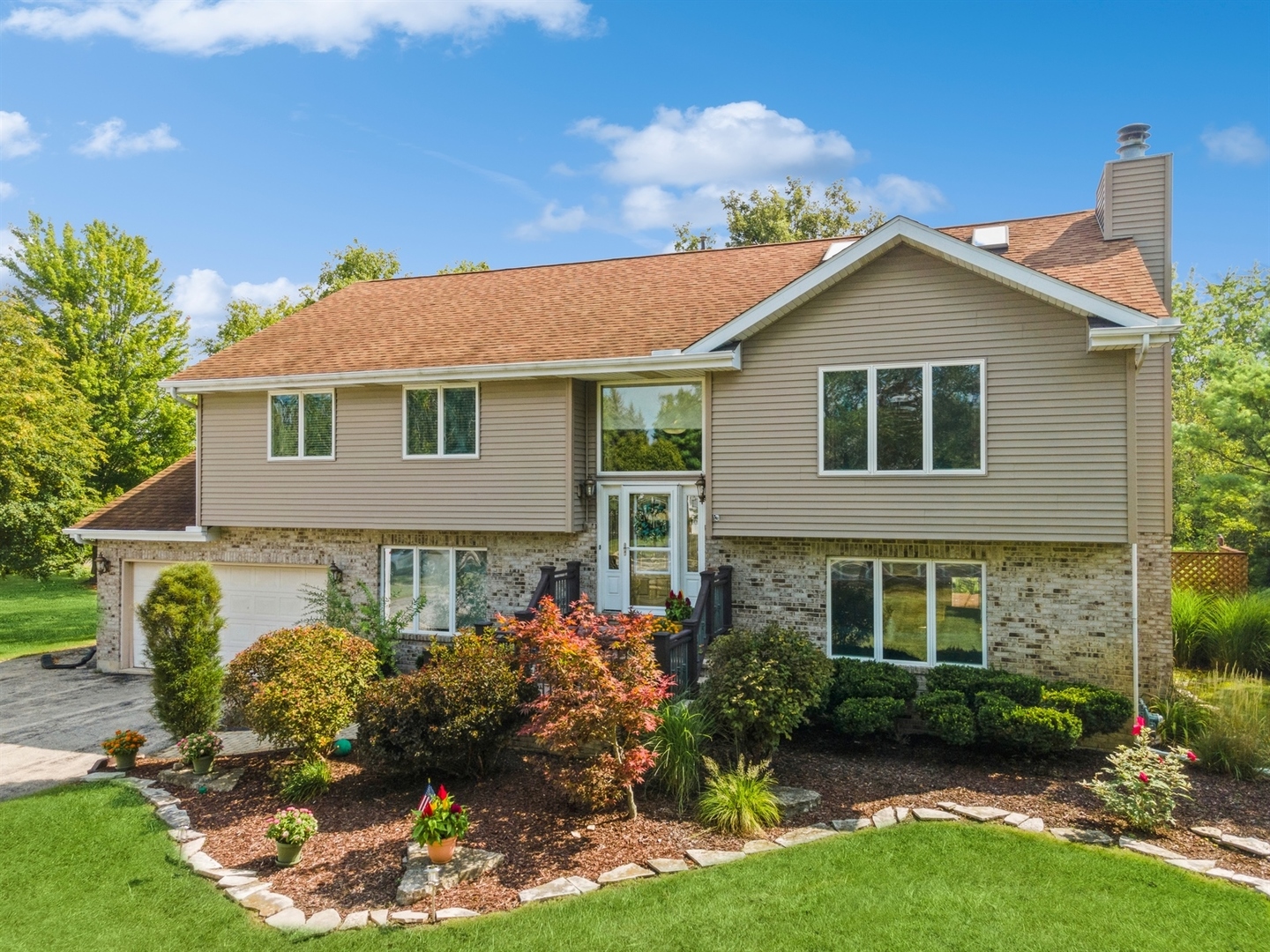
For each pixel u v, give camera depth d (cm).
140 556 1747
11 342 2394
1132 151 1362
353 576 1584
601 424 1451
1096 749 1083
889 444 1188
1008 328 1123
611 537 1438
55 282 3183
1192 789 938
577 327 1499
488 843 808
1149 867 732
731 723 946
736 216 3831
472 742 941
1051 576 1166
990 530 1135
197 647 1090
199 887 739
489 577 1490
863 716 1038
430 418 1475
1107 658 1136
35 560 2416
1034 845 777
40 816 912
